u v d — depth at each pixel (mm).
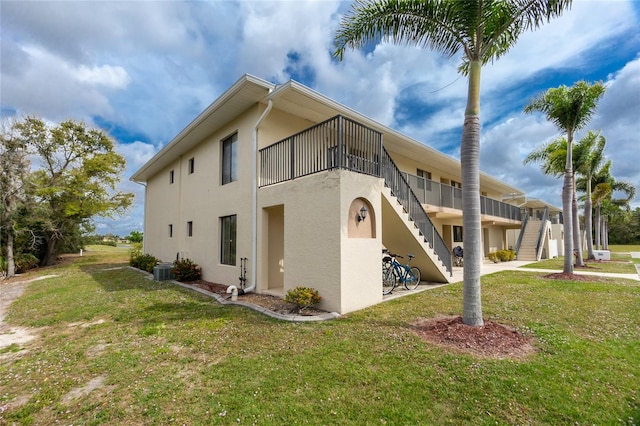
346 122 6844
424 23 4980
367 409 2693
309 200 6266
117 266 16516
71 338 4914
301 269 6340
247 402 2852
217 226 9961
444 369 3344
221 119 9320
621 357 3629
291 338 4422
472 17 4594
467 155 4707
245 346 4211
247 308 6344
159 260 14820
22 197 15797
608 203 26578
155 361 3850
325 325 4949
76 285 10234
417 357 3658
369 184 6402
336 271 5613
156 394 3049
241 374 3400
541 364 3424
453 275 10977
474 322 4480
